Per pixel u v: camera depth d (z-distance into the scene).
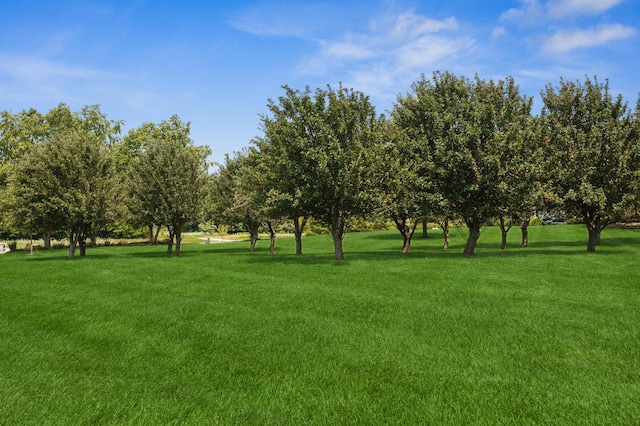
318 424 5.59
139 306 12.16
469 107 24.06
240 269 19.23
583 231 45.28
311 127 22.05
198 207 30.75
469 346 8.41
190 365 7.75
